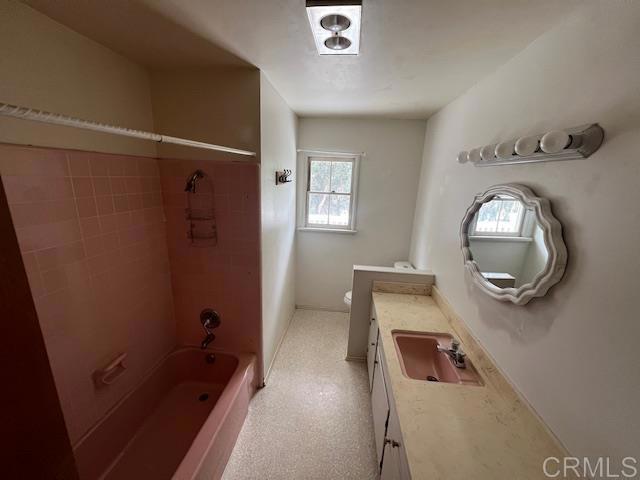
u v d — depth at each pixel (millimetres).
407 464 927
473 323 1553
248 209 1864
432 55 1372
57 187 1232
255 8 1059
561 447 926
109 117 1487
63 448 871
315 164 3139
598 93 841
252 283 2002
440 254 2164
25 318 794
